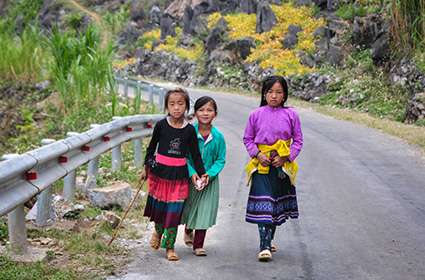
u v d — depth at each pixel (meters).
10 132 26.20
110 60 28.05
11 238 8.47
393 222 11.16
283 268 8.38
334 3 49.94
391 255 9.08
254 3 58.88
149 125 18.44
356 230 10.55
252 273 8.13
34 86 31.31
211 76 54.41
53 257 8.55
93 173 13.77
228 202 12.86
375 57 38.31
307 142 22.62
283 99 8.70
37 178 9.23
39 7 104.00
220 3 65.81
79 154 12.11
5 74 32.44
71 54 28.55
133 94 38.28
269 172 8.53
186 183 8.66
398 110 33.44
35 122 26.77
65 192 12.05
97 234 9.72
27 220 10.59
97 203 11.62
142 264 8.46
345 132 25.91
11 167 7.93
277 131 8.54
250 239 9.96
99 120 24.72
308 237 10.07
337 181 15.20
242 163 18.19
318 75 41.94
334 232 10.41
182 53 62.56
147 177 8.89
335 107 37.88
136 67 69.38
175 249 9.37
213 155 8.84
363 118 30.95
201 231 8.95
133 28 79.19
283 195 8.70
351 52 42.44
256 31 53.69
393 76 35.78
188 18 67.44
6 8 107.75
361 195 13.55
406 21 34.75
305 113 34.53
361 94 37.00
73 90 26.94
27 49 32.78
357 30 42.19
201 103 8.80
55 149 10.02
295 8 53.31
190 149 8.68
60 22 96.69
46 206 10.20
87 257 8.58
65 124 24.86
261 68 47.53
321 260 8.78
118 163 15.84
